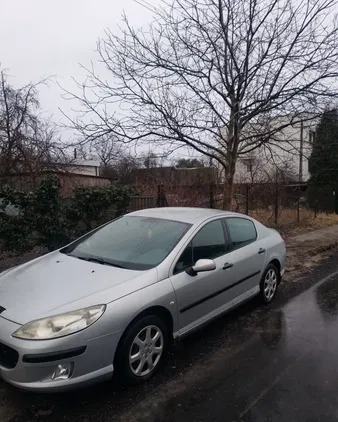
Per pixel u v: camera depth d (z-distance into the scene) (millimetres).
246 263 4801
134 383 3250
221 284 4305
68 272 3611
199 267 3771
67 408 2977
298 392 3219
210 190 10406
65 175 12914
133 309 3180
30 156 11898
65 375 2822
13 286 3432
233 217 4977
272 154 8930
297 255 9344
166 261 3719
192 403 3062
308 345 4160
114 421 2840
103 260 3896
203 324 4082
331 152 11414
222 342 4223
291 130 11234
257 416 2898
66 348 2799
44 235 6371
